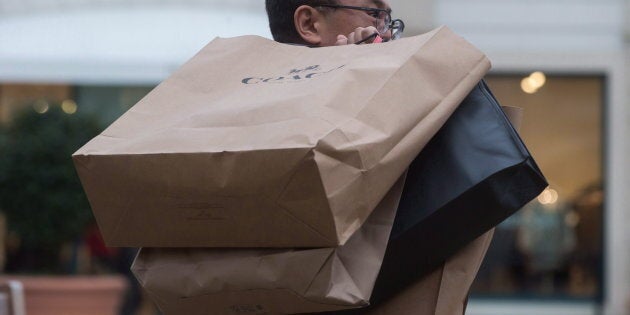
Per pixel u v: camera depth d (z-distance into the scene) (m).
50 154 9.09
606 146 11.72
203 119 1.89
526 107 11.80
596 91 11.77
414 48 1.96
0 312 4.35
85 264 10.47
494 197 1.95
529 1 11.66
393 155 1.83
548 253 11.71
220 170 1.76
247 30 10.89
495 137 1.97
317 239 1.76
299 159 1.68
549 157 11.78
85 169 1.92
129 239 1.98
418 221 1.94
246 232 1.83
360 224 1.79
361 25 2.37
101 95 12.17
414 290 2.08
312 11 2.38
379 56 1.97
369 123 1.81
